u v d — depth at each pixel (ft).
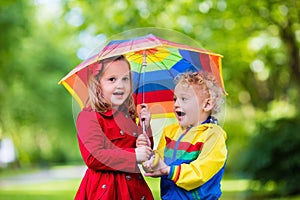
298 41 40.24
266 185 37.11
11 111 88.07
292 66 38.40
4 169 116.06
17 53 71.77
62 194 49.01
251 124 51.98
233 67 47.06
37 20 86.84
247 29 39.24
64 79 12.11
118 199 11.93
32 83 87.86
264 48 45.14
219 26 37.96
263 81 66.23
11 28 60.39
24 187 63.52
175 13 36.45
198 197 11.78
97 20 37.96
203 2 34.99
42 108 91.50
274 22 36.52
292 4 34.04
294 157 35.70
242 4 34.68
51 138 116.67
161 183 12.44
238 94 64.18
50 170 121.19
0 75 70.49
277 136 36.17
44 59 91.97
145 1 34.65
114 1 36.17
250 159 37.40
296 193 36.32
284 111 43.75
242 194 39.58
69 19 40.24
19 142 104.94
